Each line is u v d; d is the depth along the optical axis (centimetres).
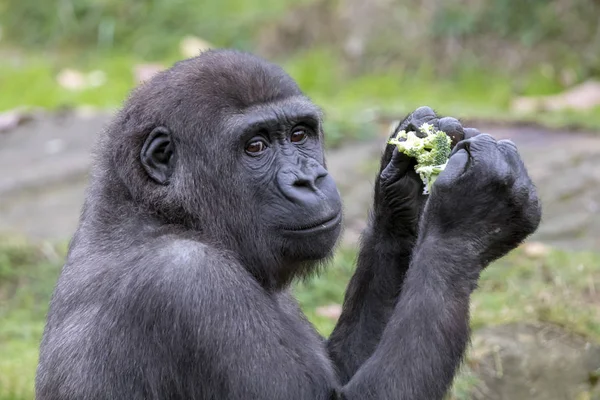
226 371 1004
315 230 1080
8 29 3628
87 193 1148
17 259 2055
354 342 1191
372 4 3341
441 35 3241
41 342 1113
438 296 1004
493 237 1028
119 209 1093
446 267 1015
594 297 1686
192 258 1027
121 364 1023
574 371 1510
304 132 1126
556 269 1767
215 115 1081
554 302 1625
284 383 1014
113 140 1119
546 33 3186
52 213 2302
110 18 3547
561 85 3088
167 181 1091
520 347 1519
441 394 996
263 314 1036
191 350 1010
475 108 2819
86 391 1025
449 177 1020
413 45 3247
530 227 1031
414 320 1001
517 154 1034
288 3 3531
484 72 3152
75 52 3494
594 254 1859
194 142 1084
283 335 1041
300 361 1038
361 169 2295
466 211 1020
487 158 1015
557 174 2216
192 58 1141
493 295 1708
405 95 3069
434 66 3203
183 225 1095
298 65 3247
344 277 1902
